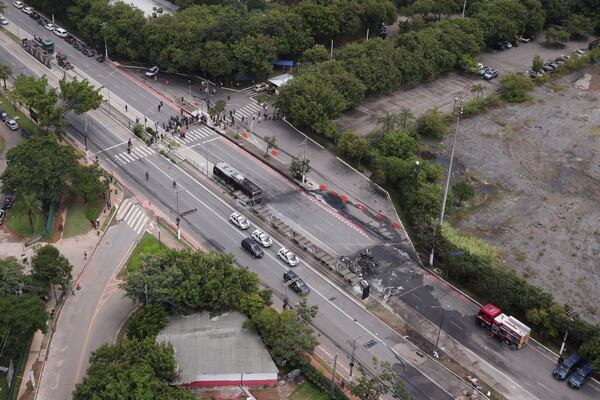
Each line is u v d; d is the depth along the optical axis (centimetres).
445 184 14650
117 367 9075
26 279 10781
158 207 14100
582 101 19525
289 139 16788
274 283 12194
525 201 15112
